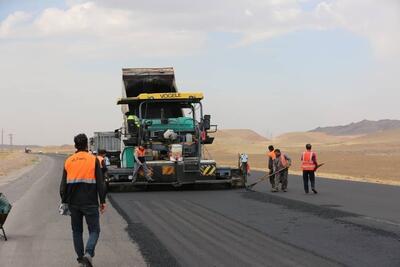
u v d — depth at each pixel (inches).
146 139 876.6
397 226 468.8
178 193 813.9
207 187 912.3
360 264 327.3
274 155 850.8
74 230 326.3
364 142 5654.5
